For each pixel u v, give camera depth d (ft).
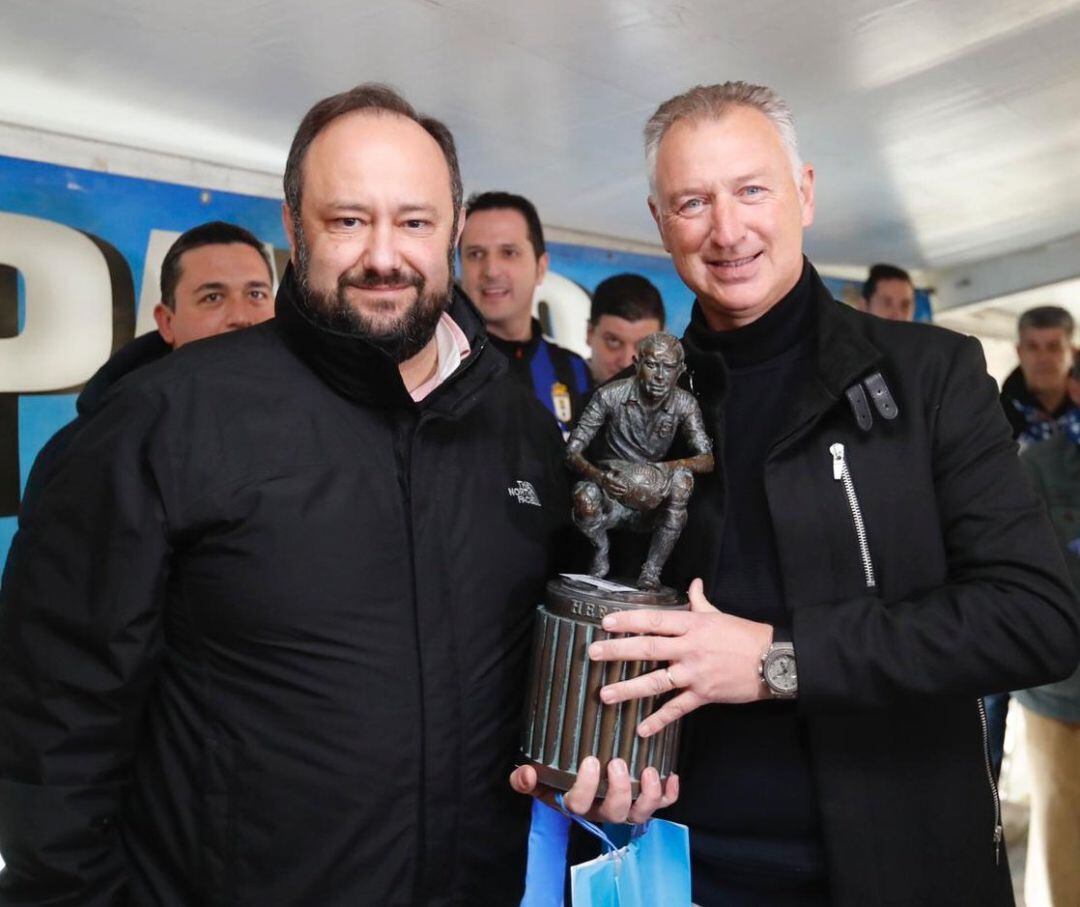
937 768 4.11
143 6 7.20
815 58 9.02
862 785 4.04
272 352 4.34
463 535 4.35
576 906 3.83
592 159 11.26
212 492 3.96
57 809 3.82
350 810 3.90
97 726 3.90
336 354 4.12
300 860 3.89
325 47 8.01
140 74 8.36
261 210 10.83
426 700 4.07
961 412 4.16
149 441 3.98
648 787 3.89
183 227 10.23
